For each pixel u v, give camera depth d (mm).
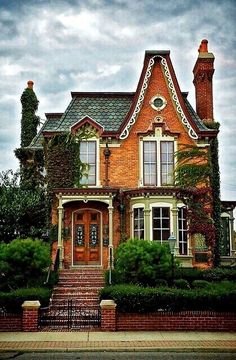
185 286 21078
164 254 21297
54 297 21328
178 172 27422
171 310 16953
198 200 27016
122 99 30828
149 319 16844
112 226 26484
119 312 16891
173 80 28984
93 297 21484
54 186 27953
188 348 14055
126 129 28500
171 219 26266
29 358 13086
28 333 16250
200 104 31031
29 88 35656
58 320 17531
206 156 28172
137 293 16969
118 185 28109
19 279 21000
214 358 13141
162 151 28484
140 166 28203
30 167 31250
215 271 24359
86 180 28266
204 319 16859
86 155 28547
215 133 28484
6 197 29391
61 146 28250
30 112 35188
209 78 30859
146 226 26047
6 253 21266
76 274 24047
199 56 31031
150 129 28484
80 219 27641
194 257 26828
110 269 21922
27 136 34719
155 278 21047
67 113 29891
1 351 13852
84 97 30828
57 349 13969
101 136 28359
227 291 17359
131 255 20922
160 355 13523
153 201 26359
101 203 27578
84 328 17031
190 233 26531
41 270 21922
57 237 27188
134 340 15141
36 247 21688
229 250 33531
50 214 27953
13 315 16812
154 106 28875
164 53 29219
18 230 28750
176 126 28734
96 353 13781
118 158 28359
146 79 28953
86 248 27297
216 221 28125
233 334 16172
